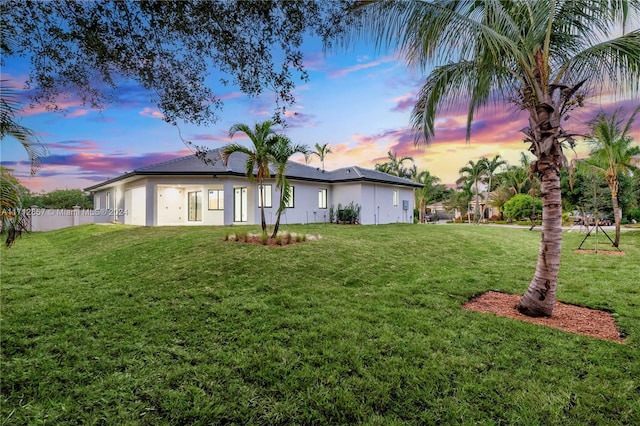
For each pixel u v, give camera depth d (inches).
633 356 138.0
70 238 560.4
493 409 104.3
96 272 299.0
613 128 481.4
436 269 311.9
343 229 612.4
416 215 1533.0
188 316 182.5
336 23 158.6
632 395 111.1
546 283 189.2
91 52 149.5
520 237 620.7
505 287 253.1
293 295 221.9
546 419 99.7
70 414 100.4
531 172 200.8
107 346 145.3
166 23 144.1
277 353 138.9
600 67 187.5
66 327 167.2
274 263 299.7
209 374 122.9
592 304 212.2
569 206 1171.9
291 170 775.7
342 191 823.7
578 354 140.0
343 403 106.7
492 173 1443.2
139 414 100.9
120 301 209.5
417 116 240.4
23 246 492.4
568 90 187.0
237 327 167.2
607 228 946.1
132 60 153.3
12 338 152.9
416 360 133.5
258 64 158.2
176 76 166.9
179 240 426.3
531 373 124.6
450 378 121.0
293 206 748.6
